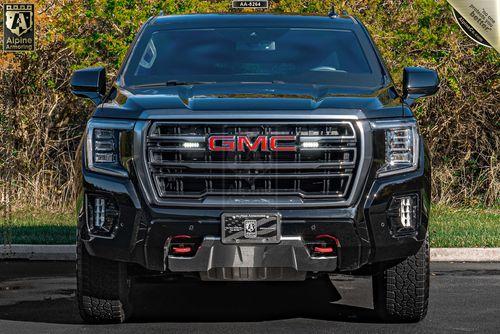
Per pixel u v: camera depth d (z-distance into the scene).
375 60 9.03
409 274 8.12
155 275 8.19
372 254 7.64
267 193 7.49
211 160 7.50
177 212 7.49
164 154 7.55
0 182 18.72
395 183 7.64
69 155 18.91
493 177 19.36
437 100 19.31
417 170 7.77
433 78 8.74
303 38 9.22
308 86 8.32
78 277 8.14
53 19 18.50
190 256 7.59
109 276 8.09
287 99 7.68
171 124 7.52
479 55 19.22
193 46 9.11
